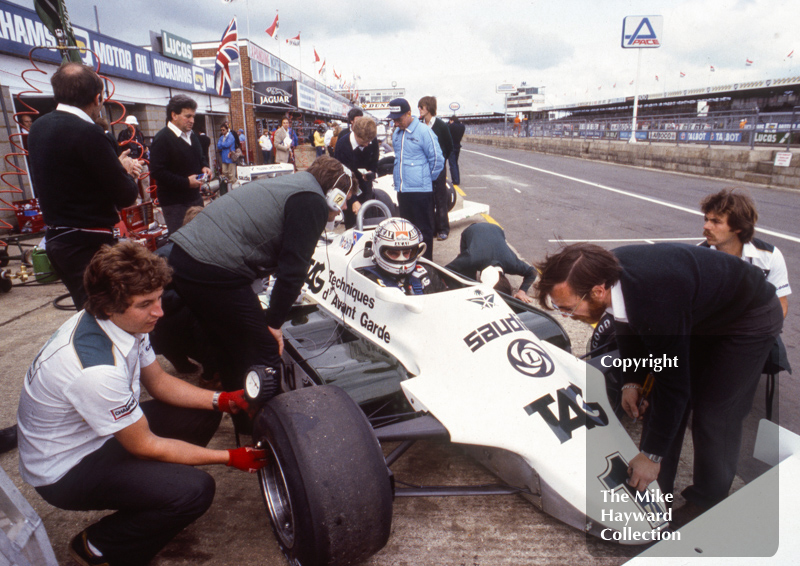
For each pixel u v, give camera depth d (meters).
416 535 2.07
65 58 4.70
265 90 19.06
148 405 2.26
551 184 14.14
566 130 30.61
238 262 2.23
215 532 2.11
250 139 18.75
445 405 2.13
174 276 2.29
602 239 7.41
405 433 2.00
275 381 1.97
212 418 2.33
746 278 1.88
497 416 2.07
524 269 4.09
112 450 1.88
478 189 13.13
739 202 2.34
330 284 3.26
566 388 2.20
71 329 1.72
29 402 1.71
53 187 2.79
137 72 10.34
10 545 1.43
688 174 16.61
